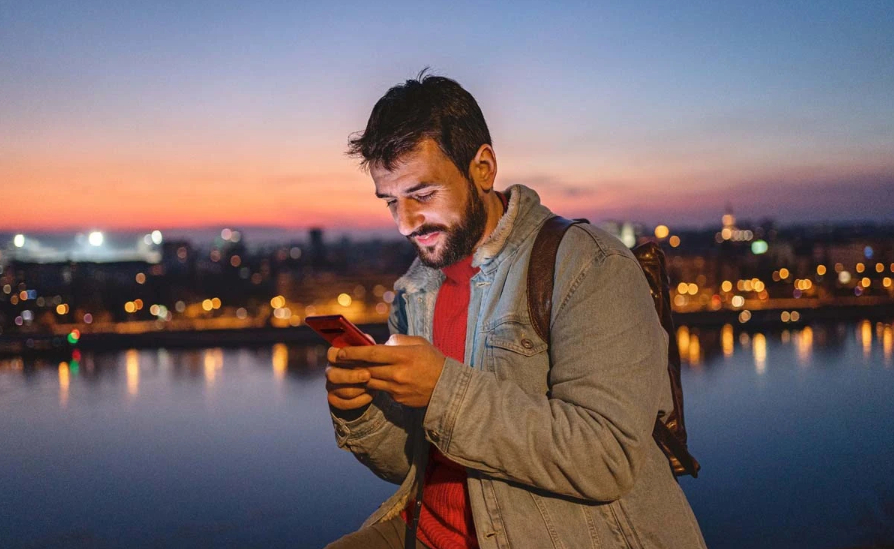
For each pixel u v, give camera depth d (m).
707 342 36.97
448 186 1.07
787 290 76.12
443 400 0.94
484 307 1.10
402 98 1.07
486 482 1.03
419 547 1.17
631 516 1.00
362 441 1.21
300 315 79.88
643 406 0.94
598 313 0.97
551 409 0.95
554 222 1.09
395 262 98.31
